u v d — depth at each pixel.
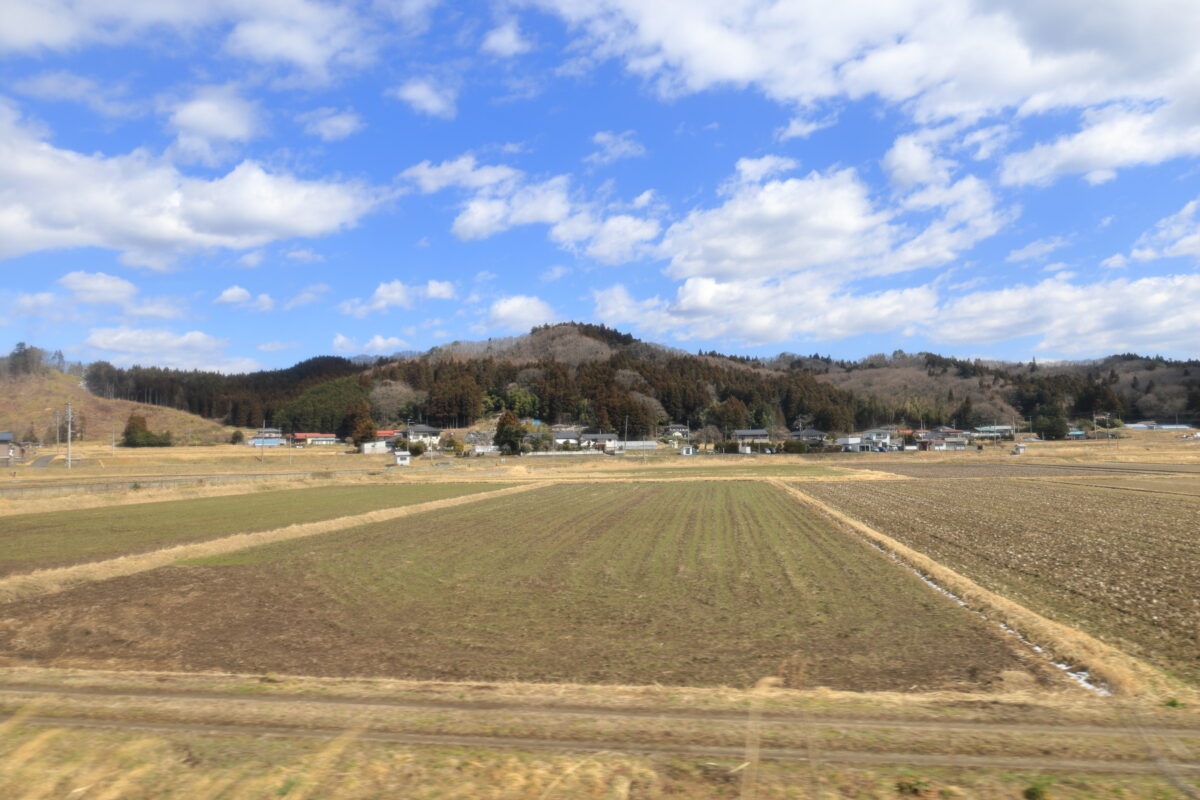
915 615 14.31
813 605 15.31
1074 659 10.94
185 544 26.42
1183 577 17.62
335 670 11.27
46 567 22.00
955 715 7.73
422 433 144.25
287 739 7.21
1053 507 36.25
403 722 7.69
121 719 7.95
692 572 19.67
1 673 10.24
